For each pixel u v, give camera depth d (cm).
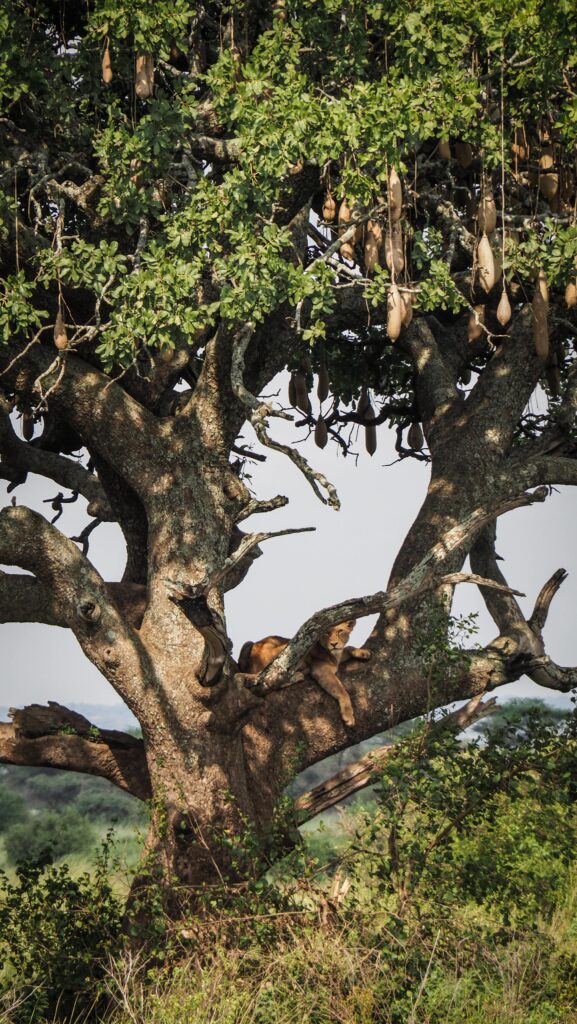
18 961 3042
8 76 2869
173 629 3162
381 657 3391
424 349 3941
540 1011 2616
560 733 3225
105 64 2792
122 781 3353
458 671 3338
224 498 3334
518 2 2616
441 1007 2575
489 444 3603
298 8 2828
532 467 3597
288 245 2761
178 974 2647
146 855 3086
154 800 3016
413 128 2639
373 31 2986
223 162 3108
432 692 3334
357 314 3675
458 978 2731
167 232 2755
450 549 3114
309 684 3372
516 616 3709
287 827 3052
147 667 3092
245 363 3275
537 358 3647
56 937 2991
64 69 2961
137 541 3709
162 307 2731
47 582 3114
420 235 2961
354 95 2644
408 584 3078
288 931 2725
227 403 3306
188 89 2819
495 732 3244
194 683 3089
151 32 2680
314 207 3691
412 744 3103
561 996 2714
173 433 3331
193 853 3030
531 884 3052
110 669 3067
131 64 2906
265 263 2733
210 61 3412
